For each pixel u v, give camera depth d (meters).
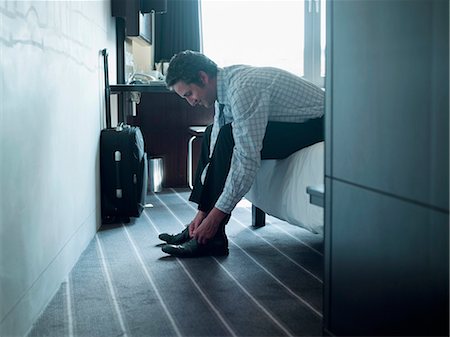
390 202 1.10
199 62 2.60
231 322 1.74
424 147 0.98
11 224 1.54
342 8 1.29
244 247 2.68
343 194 1.30
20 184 1.63
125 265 2.38
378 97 1.13
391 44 1.08
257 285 2.10
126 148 3.19
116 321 1.75
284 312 1.82
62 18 2.23
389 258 1.11
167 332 1.66
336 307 1.36
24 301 1.66
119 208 3.21
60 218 2.14
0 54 1.45
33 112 1.78
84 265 2.38
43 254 1.88
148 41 4.71
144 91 3.81
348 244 1.28
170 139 4.52
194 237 2.50
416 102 1.01
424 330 0.99
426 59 0.98
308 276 2.21
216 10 5.50
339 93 1.31
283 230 3.04
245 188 2.40
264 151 2.57
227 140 2.48
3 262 1.48
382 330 1.14
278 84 2.53
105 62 3.39
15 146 1.58
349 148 1.26
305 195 2.27
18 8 1.62
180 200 3.99
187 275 2.23
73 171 2.41
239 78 2.50
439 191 0.94
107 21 3.65
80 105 2.61
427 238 0.98
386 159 1.11
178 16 5.39
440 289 0.94
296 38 5.39
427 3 0.97
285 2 5.38
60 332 1.67
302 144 2.59
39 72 1.86
